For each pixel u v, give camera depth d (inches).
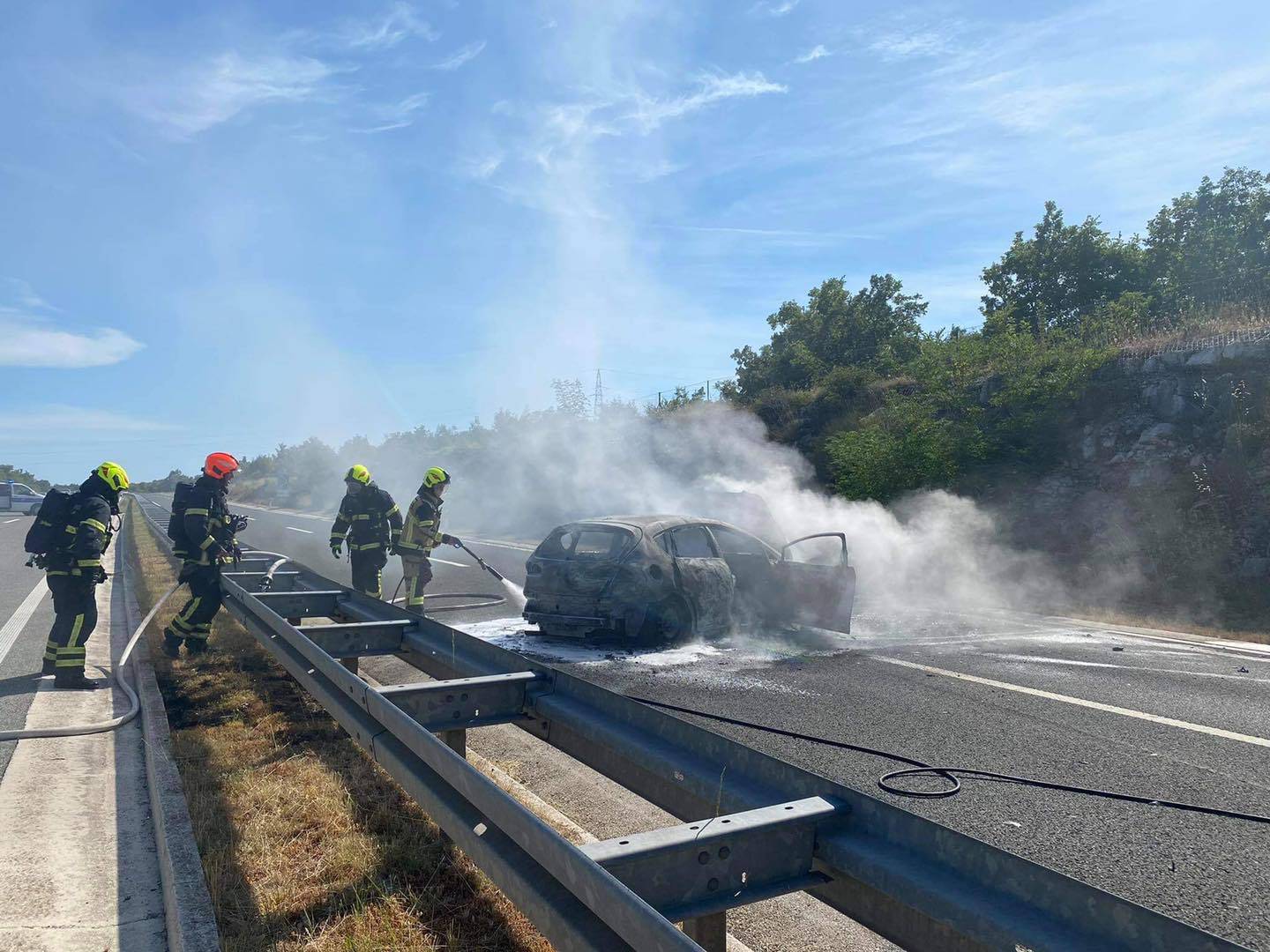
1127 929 72.9
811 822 100.0
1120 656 335.0
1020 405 716.0
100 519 264.7
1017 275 1215.6
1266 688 279.9
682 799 123.5
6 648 320.8
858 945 139.1
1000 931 78.2
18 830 155.8
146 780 183.9
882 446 735.7
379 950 115.6
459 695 157.4
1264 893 134.6
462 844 107.5
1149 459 622.5
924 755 204.2
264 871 139.2
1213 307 794.8
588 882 78.6
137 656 289.7
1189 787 183.9
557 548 339.6
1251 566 513.7
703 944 107.2
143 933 124.0
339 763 188.5
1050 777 189.2
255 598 247.9
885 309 1357.0
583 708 149.6
